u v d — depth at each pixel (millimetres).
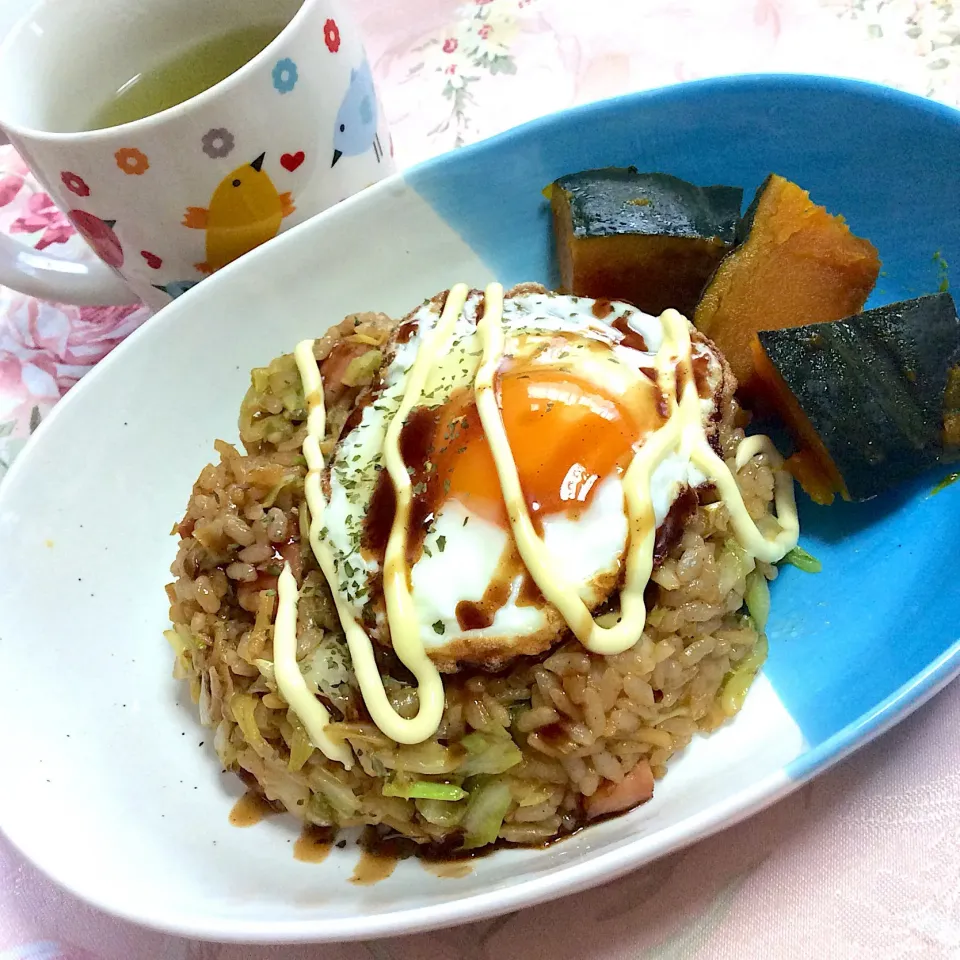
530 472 217
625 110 269
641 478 218
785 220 250
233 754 234
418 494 225
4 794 213
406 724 214
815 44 312
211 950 215
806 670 229
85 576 255
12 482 248
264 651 230
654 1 336
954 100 291
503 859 221
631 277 266
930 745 211
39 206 345
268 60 241
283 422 264
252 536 244
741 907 204
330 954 213
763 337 240
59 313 321
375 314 279
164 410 273
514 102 329
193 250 270
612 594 218
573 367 231
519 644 212
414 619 215
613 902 208
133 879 210
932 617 215
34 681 236
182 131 239
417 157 326
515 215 285
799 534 249
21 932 223
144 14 274
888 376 235
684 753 230
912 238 254
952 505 231
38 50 261
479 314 257
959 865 200
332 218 273
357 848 229
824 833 207
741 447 244
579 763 220
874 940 197
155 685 254
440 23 354
